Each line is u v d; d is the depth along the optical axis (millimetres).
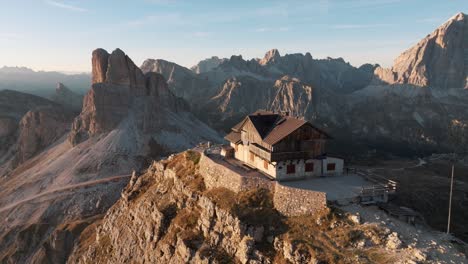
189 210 52719
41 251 98062
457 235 68438
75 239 97375
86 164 166375
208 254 41812
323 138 52844
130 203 73750
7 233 116062
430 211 87062
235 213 43094
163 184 67000
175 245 48156
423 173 142625
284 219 41844
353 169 55469
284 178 50531
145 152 185000
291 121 53781
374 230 36906
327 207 40531
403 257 32969
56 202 132250
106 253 66312
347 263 33188
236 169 54625
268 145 50750
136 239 59875
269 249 38906
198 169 61969
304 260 35219
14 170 185125
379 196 44719
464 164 172750
